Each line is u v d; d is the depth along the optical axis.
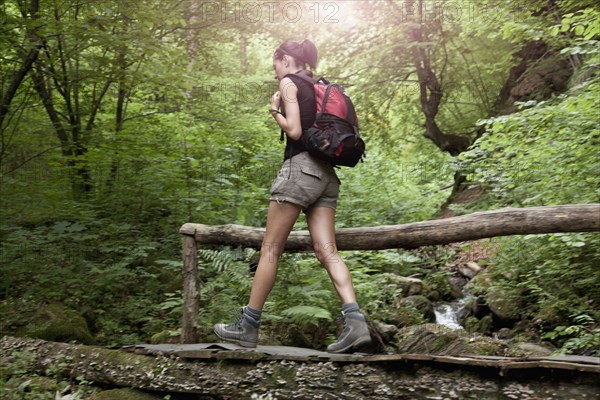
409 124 15.69
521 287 5.77
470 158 6.64
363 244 3.19
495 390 2.58
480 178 6.69
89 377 3.41
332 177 3.11
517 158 5.66
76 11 7.16
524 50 12.62
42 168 7.51
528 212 2.78
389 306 5.88
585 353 4.09
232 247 3.68
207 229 3.70
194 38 8.91
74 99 7.93
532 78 11.55
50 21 6.22
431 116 13.52
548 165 5.35
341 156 2.94
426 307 6.21
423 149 15.93
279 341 4.41
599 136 5.14
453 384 2.65
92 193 7.05
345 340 2.93
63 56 7.29
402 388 2.73
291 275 4.97
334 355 2.93
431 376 2.71
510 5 8.12
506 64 12.51
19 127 7.43
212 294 4.86
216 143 7.95
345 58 13.52
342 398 2.83
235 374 3.05
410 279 6.84
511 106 12.04
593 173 5.00
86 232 6.21
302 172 2.99
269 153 7.59
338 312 4.87
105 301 5.46
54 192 6.76
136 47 7.02
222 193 6.80
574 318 4.73
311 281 4.89
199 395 3.15
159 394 3.24
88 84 7.62
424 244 3.06
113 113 8.80
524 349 4.48
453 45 13.45
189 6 8.45
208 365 3.13
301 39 12.09
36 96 7.59
